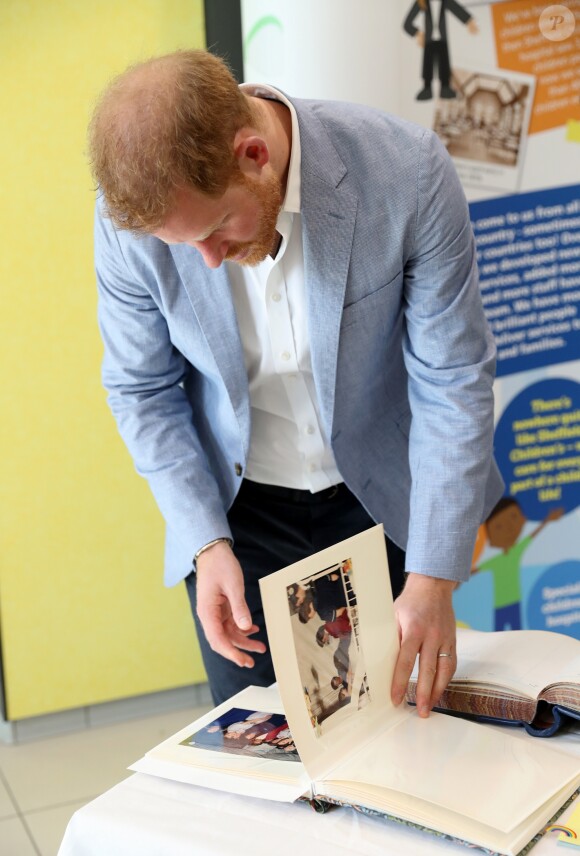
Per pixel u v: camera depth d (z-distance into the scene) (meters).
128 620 2.78
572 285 2.61
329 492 1.58
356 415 1.48
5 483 2.62
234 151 1.08
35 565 2.68
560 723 1.10
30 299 2.54
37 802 2.45
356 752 1.07
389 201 1.31
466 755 1.05
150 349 1.48
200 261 1.36
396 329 1.47
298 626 1.02
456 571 1.29
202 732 1.16
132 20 2.46
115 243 1.38
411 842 0.95
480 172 2.47
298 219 1.32
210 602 1.35
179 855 0.96
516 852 0.90
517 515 2.68
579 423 2.68
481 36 2.39
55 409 2.61
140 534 2.74
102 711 2.82
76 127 2.48
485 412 1.36
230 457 1.52
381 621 1.13
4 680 2.72
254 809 1.01
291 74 2.25
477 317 1.38
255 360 1.45
